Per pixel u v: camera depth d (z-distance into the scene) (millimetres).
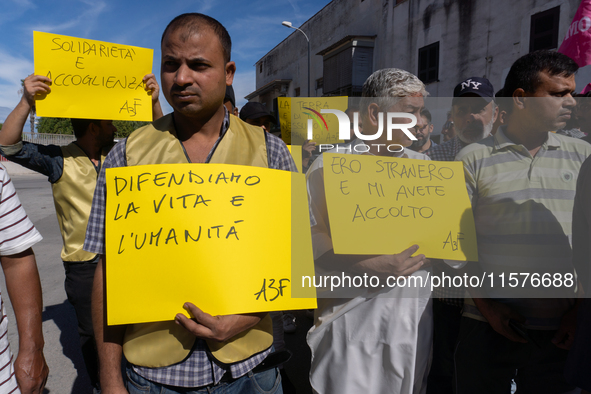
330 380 1379
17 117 1724
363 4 14586
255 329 1098
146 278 924
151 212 941
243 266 955
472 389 1481
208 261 936
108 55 1798
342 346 1353
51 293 3900
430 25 10773
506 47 8461
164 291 925
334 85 15742
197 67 966
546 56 1290
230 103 2744
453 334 1900
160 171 955
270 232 997
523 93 1319
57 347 2867
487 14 8883
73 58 1758
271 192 1015
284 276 1003
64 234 1916
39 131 30391
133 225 938
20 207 1117
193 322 922
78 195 1891
